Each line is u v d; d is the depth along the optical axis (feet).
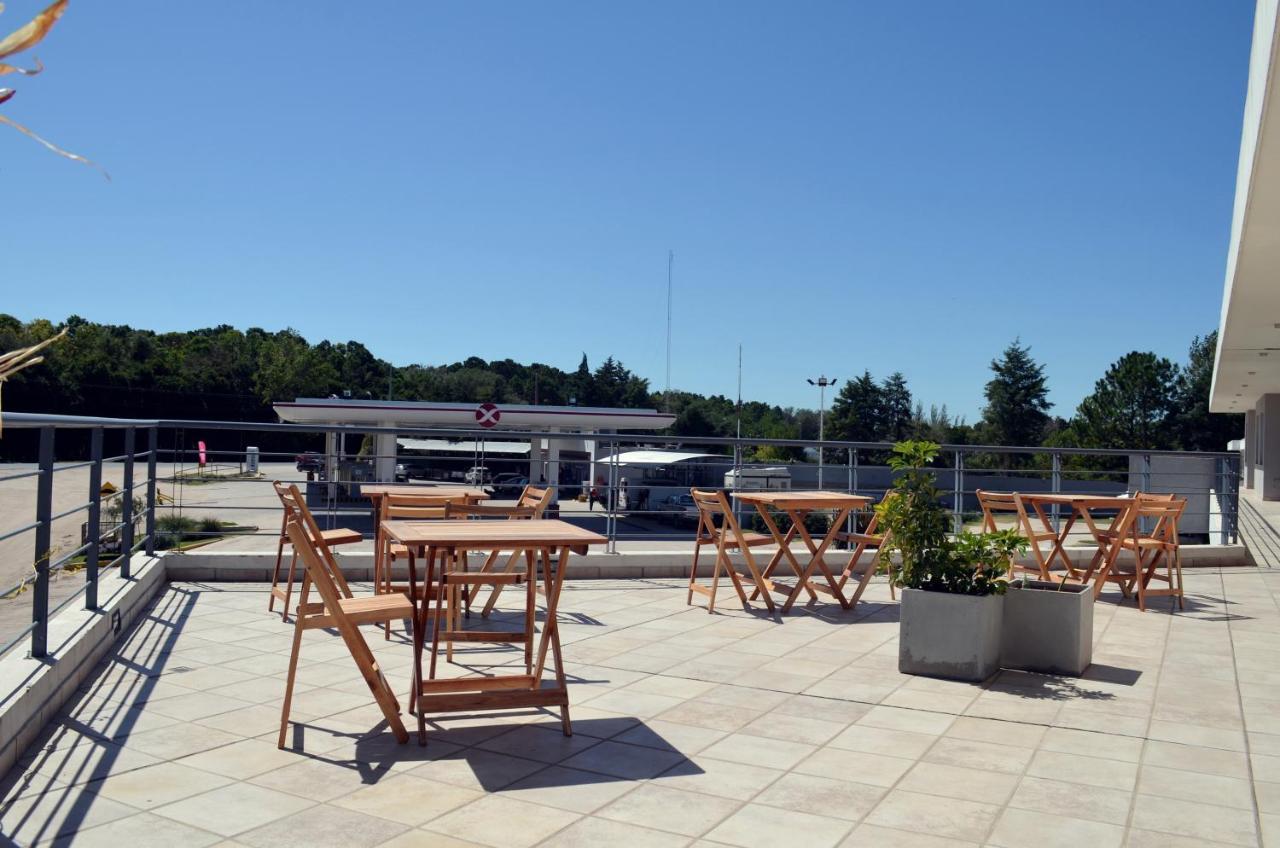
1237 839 11.46
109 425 19.97
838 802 12.55
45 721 14.98
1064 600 19.81
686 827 11.66
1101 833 11.60
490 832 11.42
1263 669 20.38
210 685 17.61
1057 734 15.64
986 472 36.06
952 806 12.45
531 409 91.15
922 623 19.48
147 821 11.51
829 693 18.01
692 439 33.14
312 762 13.76
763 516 26.63
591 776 13.42
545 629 16.02
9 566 56.08
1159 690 18.52
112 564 22.34
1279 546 42.11
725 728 15.74
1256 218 31.78
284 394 224.74
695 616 25.59
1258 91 22.98
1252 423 135.13
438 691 15.30
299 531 14.14
